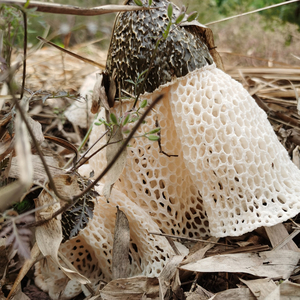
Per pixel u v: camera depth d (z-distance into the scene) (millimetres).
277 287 178
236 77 348
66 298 211
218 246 210
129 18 196
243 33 474
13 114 184
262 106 312
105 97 207
